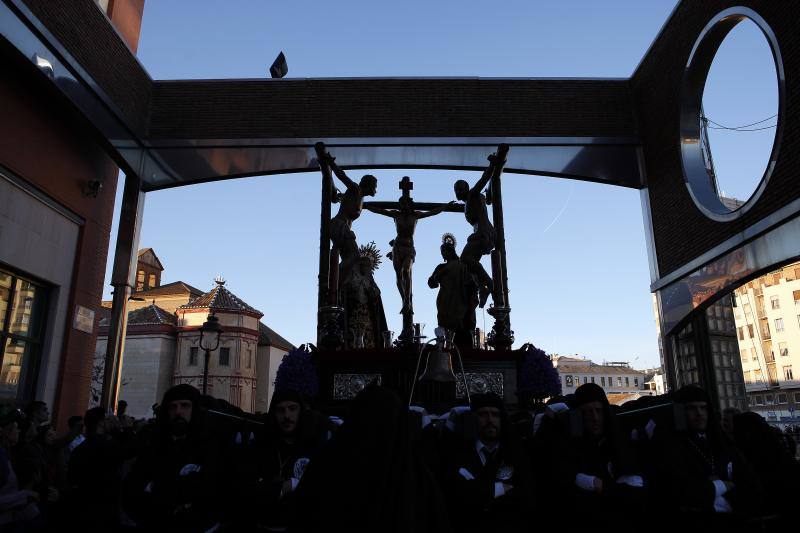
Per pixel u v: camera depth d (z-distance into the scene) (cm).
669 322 1260
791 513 450
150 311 4472
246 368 4475
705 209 1126
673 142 1252
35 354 1108
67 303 1175
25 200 1057
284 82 1423
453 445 429
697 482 401
